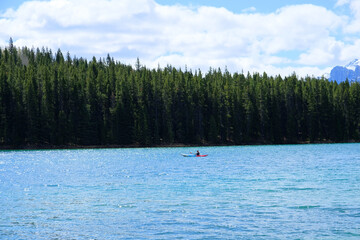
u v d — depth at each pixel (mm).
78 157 80562
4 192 33531
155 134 129375
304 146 122375
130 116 129125
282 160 65562
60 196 31156
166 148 120625
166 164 60562
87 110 124000
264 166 54500
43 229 21234
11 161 70438
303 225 21250
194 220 22578
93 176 45000
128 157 78875
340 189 32719
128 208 26047
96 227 21469
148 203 27641
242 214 23859
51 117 120438
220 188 34000
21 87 127062
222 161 65125
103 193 32375
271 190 32500
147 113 130375
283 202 27359
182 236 19594
